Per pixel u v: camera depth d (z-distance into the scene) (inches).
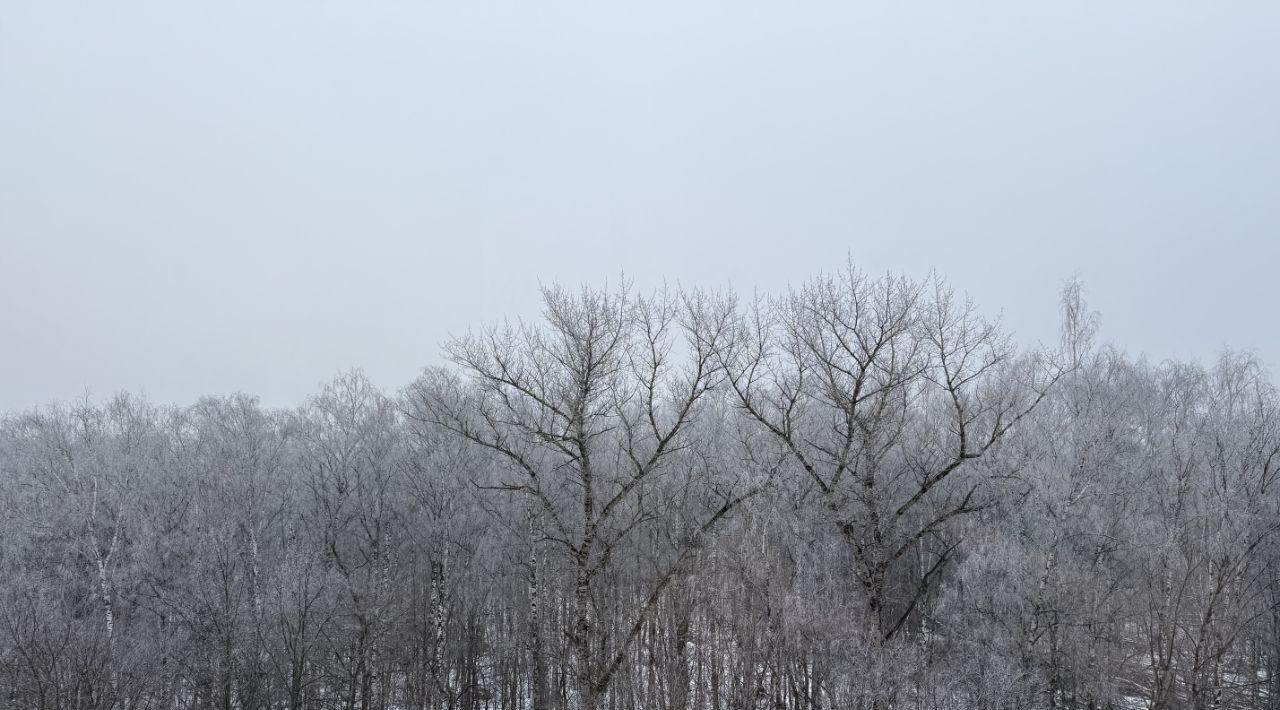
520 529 1306.6
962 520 1011.3
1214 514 969.5
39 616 1160.2
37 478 1363.2
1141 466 1032.2
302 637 1195.3
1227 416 1139.9
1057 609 859.4
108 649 1131.9
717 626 993.5
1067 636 870.4
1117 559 935.7
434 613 1284.4
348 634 1262.3
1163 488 1032.8
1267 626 1040.2
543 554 1240.8
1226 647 936.9
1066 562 893.2
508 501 1327.5
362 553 1416.1
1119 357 1284.4
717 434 1181.1
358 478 1428.4
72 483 1338.6
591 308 978.1
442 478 1307.8
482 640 1424.7
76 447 1384.1
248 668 1186.6
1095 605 886.4
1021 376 1098.1
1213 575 973.2
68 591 1316.4
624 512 1083.9
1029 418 1043.9
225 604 1209.4
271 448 1515.7
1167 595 956.0
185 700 1257.4
